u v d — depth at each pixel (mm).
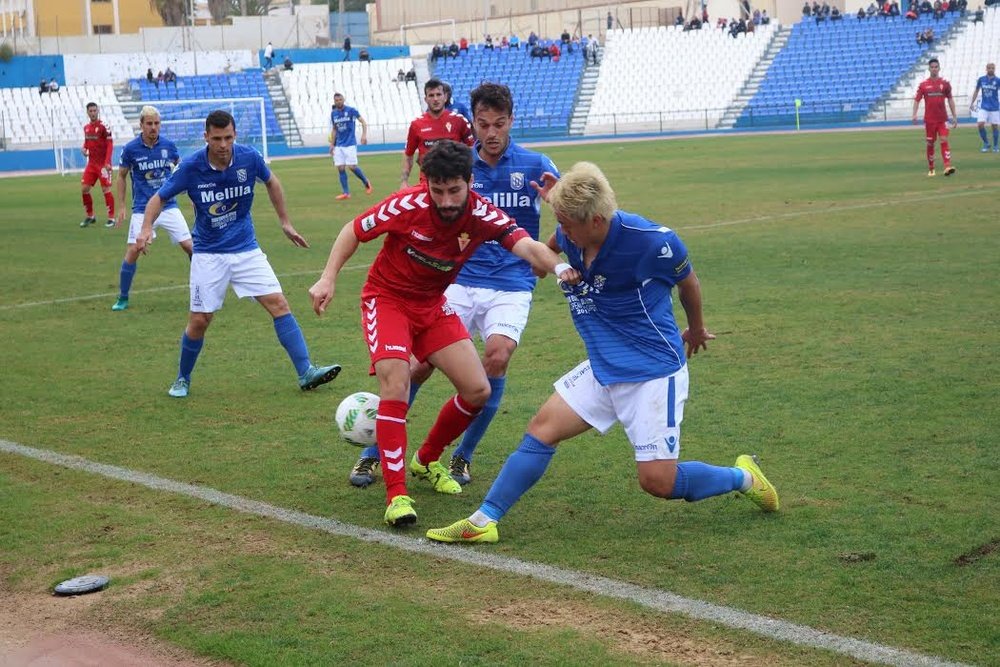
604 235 4426
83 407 7496
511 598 4273
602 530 4984
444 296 5559
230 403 7555
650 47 54094
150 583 4539
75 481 5902
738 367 7883
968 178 21141
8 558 4852
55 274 13883
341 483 5805
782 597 4176
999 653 3682
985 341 8312
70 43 56344
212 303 7641
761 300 10328
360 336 9648
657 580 4383
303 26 62688
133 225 11367
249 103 49594
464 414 5520
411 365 5949
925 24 49781
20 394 7883
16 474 6039
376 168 34125
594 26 65375
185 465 6152
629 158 32312
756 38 52719
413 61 54812
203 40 59438
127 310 11320
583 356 8539
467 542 4863
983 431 6168
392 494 5141
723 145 37594
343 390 7852
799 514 5066
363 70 53000
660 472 4688
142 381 8242
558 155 35688
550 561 4633
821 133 43000
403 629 4023
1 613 4316
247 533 5090
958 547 4598
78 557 4836
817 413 6668
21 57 50938
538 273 5012
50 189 29938
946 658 3660
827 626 3920
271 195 7914
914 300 9984
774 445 6098
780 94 50438
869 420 6477
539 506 5332
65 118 46812
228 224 7613
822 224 15508
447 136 12648
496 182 6297
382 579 4508
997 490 5250
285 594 4375
